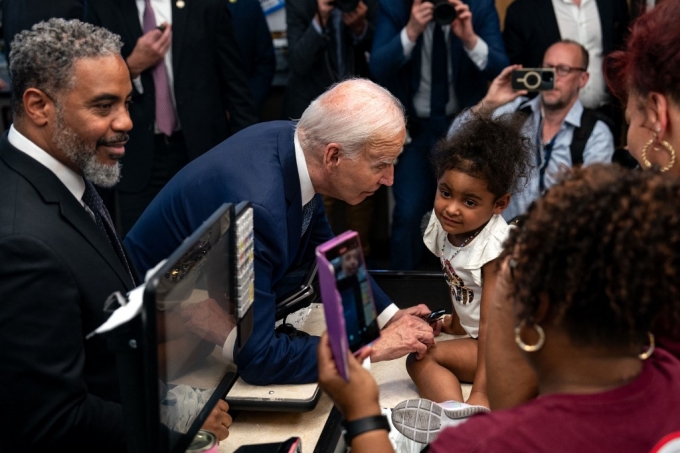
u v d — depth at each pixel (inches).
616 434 28.5
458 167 56.0
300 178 61.9
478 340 59.3
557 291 28.5
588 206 28.3
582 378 29.9
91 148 49.6
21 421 45.6
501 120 58.6
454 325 68.1
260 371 56.1
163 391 37.9
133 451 38.4
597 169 30.4
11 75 48.9
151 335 35.3
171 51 115.9
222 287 45.3
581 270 27.8
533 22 128.7
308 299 62.9
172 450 39.9
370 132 58.3
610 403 29.0
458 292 62.7
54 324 45.1
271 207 58.4
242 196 59.0
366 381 34.4
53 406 45.1
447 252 62.1
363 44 129.3
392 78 122.7
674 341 35.1
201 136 118.9
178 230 63.7
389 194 146.3
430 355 60.6
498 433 28.9
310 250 71.8
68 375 45.3
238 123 122.5
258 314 56.6
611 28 127.0
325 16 123.6
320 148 60.0
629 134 42.6
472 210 57.2
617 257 27.3
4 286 44.4
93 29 49.7
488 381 39.2
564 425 28.6
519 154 57.7
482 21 123.8
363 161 59.4
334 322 32.9
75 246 47.5
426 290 76.9
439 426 48.5
